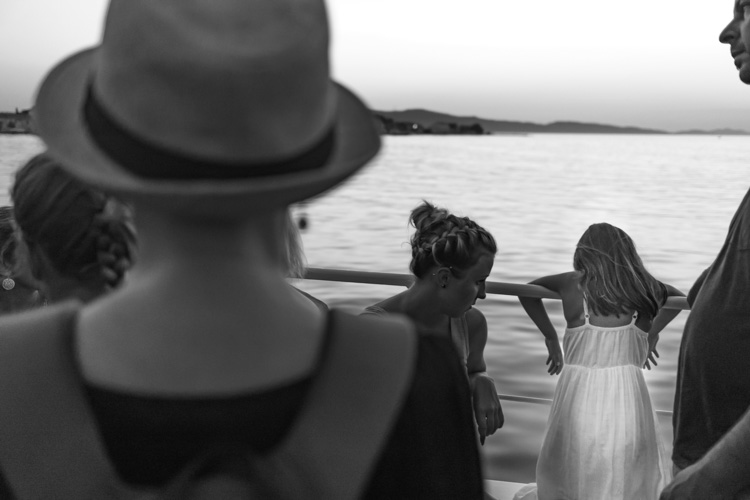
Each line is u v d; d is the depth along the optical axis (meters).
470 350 2.60
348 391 0.70
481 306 10.65
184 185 0.61
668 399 6.40
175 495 0.62
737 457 1.21
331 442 0.68
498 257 17.69
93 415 0.65
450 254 2.28
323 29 0.66
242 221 0.68
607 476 2.91
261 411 0.66
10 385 0.66
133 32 0.62
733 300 1.66
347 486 0.68
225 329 0.67
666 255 18.39
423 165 74.88
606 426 2.93
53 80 0.71
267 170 0.64
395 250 17.84
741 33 1.70
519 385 7.11
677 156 109.12
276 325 0.69
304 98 0.65
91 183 0.64
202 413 0.65
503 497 3.13
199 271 0.67
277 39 0.63
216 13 0.62
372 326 0.73
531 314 3.14
